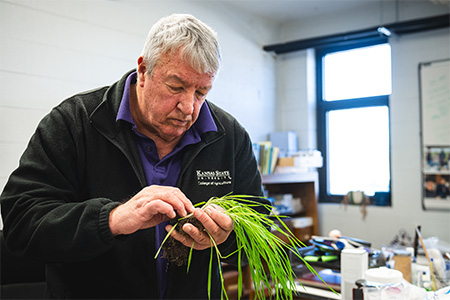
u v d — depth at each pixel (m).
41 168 1.17
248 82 4.53
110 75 3.17
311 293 1.71
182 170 1.35
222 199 1.21
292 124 4.95
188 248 1.16
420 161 4.13
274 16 4.75
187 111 1.12
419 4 4.14
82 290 1.27
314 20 4.82
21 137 2.66
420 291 1.40
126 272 1.26
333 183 4.84
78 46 2.96
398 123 4.27
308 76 4.83
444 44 3.99
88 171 1.26
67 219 1.04
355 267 1.46
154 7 3.52
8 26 2.59
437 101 4.04
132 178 1.29
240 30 4.45
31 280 1.73
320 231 4.75
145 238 1.26
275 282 1.08
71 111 1.27
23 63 2.67
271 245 1.08
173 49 1.06
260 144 3.97
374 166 4.52
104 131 1.27
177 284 1.31
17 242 1.11
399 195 4.25
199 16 3.96
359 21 4.51
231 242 1.22
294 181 4.21
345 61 4.75
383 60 4.45
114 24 3.20
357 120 4.65
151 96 1.14
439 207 4.01
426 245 1.98
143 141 1.32
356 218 4.51
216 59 1.12
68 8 2.90
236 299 3.35
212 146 1.42
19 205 1.11
